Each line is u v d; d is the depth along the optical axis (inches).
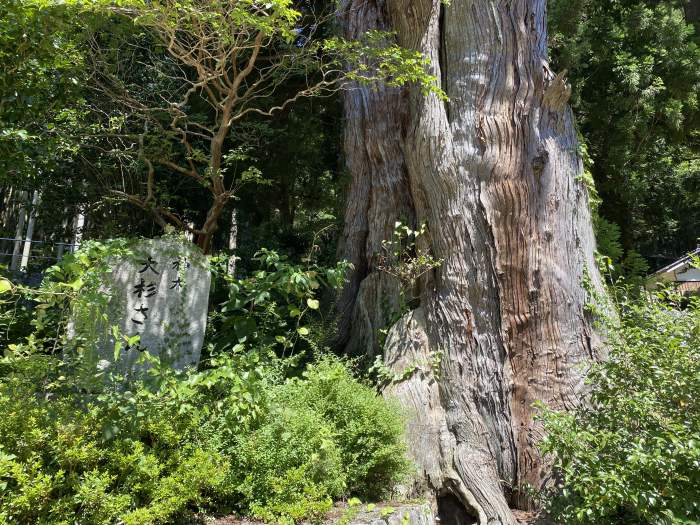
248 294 198.7
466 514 179.2
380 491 163.0
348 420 165.2
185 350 168.9
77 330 147.4
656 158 433.4
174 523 126.0
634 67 366.9
